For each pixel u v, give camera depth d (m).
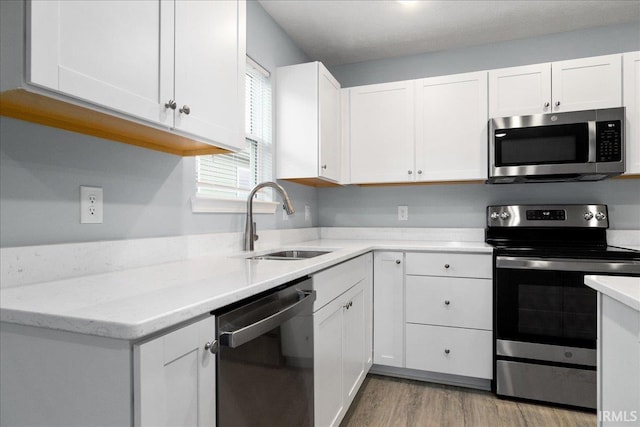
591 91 2.25
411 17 2.42
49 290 0.91
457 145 2.52
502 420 1.88
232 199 1.92
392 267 2.38
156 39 1.07
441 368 2.28
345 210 3.13
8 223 0.97
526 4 2.27
